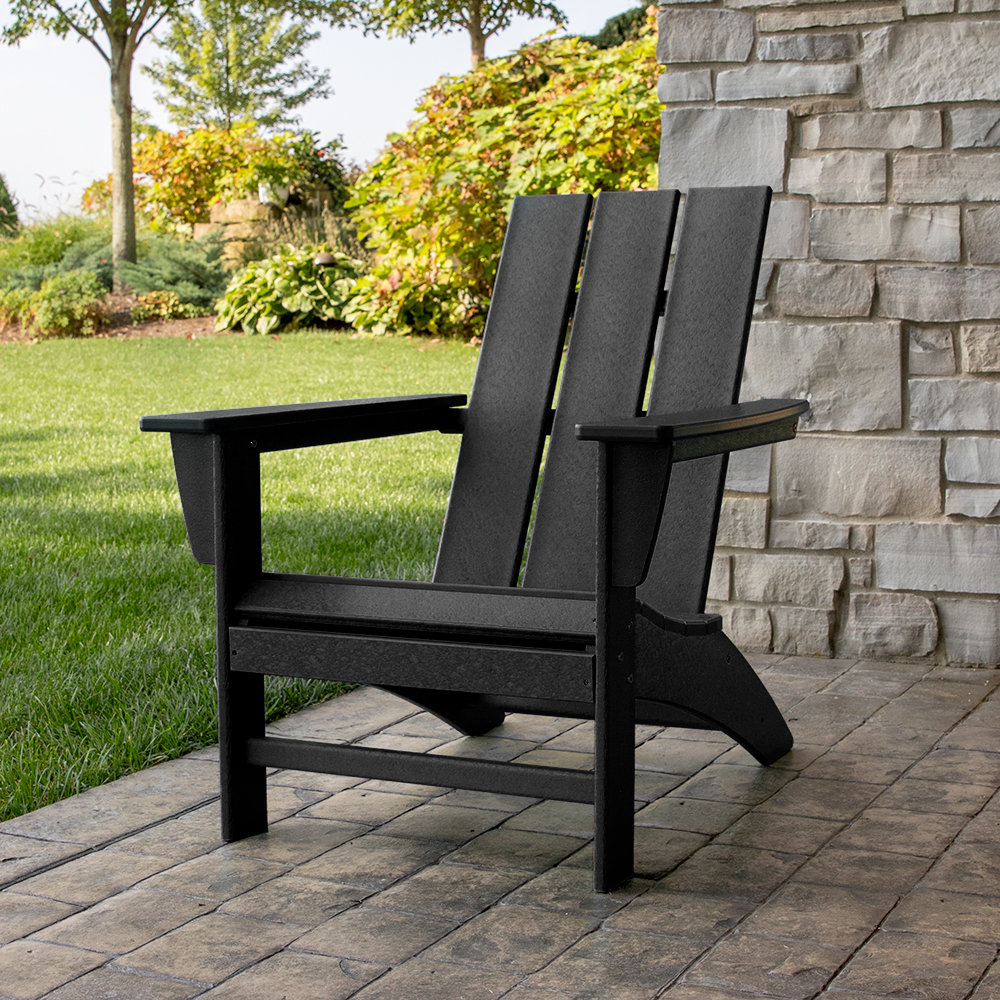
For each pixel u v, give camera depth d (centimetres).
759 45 316
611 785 185
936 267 306
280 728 270
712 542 228
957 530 310
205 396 818
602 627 181
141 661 300
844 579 321
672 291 248
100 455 628
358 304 1152
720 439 188
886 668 313
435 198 982
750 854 200
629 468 177
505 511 249
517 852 203
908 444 312
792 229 317
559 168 916
